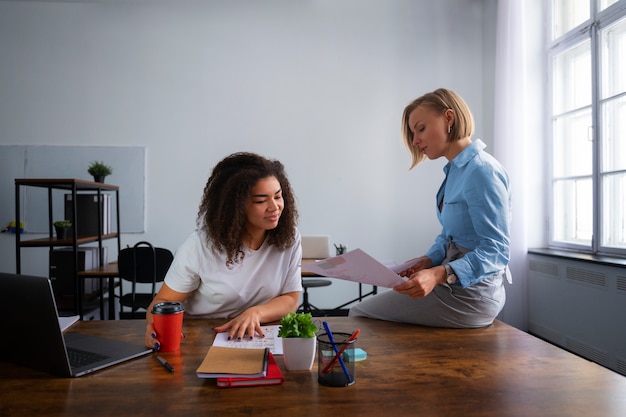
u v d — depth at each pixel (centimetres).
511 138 370
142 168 443
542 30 384
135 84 444
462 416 77
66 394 86
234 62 450
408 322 144
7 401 83
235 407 80
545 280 349
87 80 441
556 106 376
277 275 149
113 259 444
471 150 161
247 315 127
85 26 441
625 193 308
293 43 453
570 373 97
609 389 89
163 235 445
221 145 449
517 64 368
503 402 83
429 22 459
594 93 323
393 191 457
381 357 108
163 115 445
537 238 381
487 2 448
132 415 77
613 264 279
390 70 457
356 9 456
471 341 122
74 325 137
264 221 134
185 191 446
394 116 457
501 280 154
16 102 438
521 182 365
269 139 452
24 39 438
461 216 160
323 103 454
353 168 455
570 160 364
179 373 97
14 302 97
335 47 455
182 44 447
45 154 438
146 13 445
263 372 90
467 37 459
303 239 368
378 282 132
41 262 439
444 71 459
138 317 419
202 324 137
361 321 146
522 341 121
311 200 453
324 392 87
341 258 123
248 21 451
